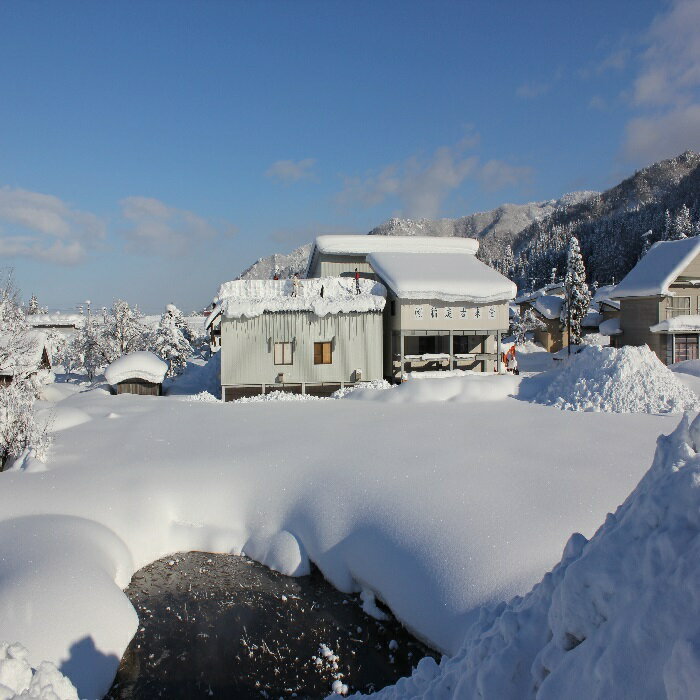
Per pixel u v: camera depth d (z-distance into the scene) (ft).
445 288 80.28
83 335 142.72
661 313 106.42
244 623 25.62
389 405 56.39
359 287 85.97
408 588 24.47
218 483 35.17
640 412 50.52
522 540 24.80
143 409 58.23
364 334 79.71
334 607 26.66
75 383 131.03
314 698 20.77
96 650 21.91
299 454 38.27
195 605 27.14
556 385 59.88
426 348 96.27
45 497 32.35
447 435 41.88
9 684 14.29
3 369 59.41
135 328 146.72
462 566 23.95
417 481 32.04
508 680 11.96
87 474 35.65
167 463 37.45
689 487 10.48
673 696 7.83
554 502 28.09
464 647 15.49
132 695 21.15
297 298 78.64
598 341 156.97
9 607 21.49
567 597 11.27
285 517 32.48
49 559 25.49
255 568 30.50
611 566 10.83
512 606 15.80
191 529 32.96
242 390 77.87
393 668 22.17
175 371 133.69
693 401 50.83
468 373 81.41
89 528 29.71
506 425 45.14
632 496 13.32
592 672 9.75
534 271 387.55
